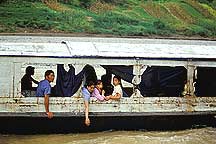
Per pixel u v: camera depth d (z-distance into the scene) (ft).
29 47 47.42
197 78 50.57
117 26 122.62
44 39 80.18
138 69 47.01
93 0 141.18
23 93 44.78
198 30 131.64
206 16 151.74
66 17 123.03
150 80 49.16
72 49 47.29
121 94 46.73
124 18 131.44
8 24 110.22
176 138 45.70
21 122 43.83
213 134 47.29
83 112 45.57
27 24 111.24
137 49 49.44
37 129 44.42
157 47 51.55
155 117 47.14
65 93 45.55
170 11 147.64
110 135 45.80
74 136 45.11
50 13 124.36
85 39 78.64
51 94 45.70
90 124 45.62
